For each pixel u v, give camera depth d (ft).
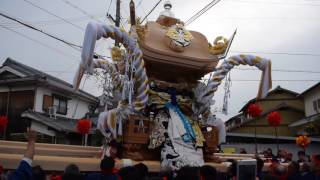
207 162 22.53
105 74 23.31
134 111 20.80
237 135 83.25
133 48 20.51
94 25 19.11
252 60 23.82
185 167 13.99
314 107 85.30
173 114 21.83
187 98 23.45
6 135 73.10
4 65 77.41
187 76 24.44
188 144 20.97
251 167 18.03
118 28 20.16
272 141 86.17
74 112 82.12
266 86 24.17
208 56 23.30
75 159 17.29
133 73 20.89
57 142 72.95
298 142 34.63
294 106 95.55
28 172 12.30
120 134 20.56
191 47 23.27
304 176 22.08
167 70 23.39
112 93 23.02
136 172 13.94
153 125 21.49
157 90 23.02
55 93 78.69
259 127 94.48
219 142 23.44
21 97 75.36
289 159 33.12
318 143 76.48
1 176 14.89
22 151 18.03
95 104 81.76
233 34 23.30
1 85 76.07
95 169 17.34
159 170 19.97
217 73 23.11
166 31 23.06
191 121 22.58
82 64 19.51
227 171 20.21
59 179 14.99
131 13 21.44
